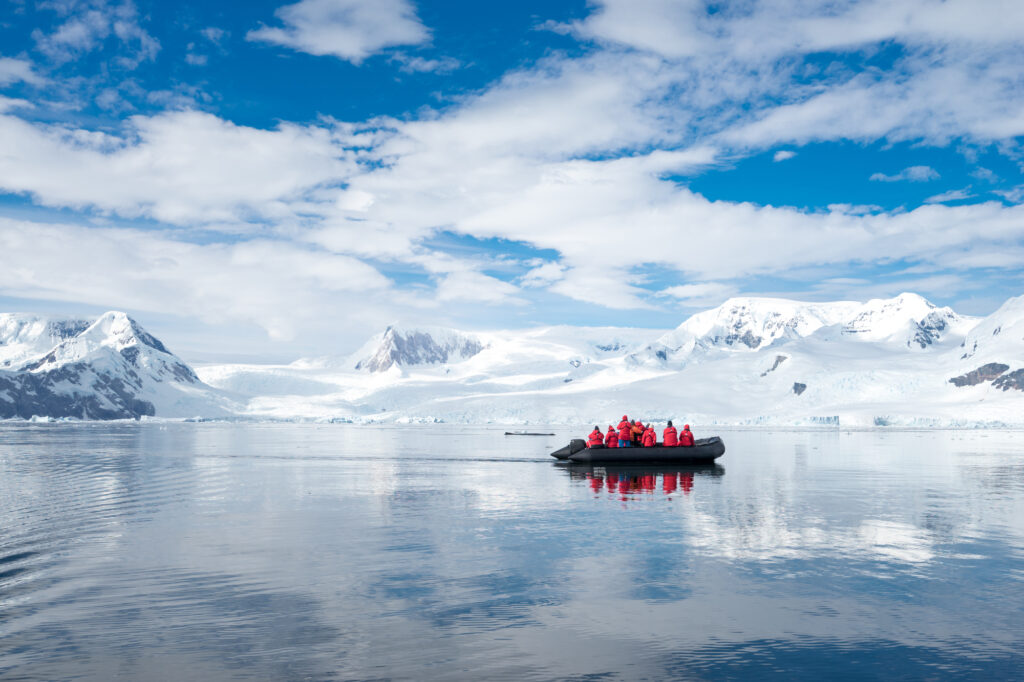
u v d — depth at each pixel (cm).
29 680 1032
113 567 1681
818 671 1070
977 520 2331
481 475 4034
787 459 5362
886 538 2023
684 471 4297
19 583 1541
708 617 1312
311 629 1248
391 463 4928
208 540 2006
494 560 1756
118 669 1072
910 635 1220
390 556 1798
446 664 1093
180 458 5491
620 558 1773
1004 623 1280
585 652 1143
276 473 4159
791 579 1570
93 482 3606
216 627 1258
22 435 10812
